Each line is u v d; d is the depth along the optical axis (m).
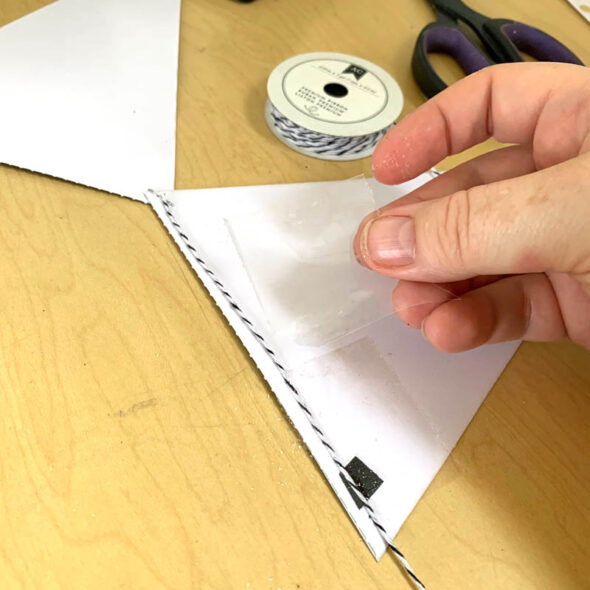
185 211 0.20
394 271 0.17
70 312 0.17
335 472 0.16
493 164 0.20
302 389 0.17
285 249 0.20
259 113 0.24
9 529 0.14
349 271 0.19
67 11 0.25
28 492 0.15
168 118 0.23
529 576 0.15
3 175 0.20
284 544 0.15
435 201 0.17
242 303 0.18
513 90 0.19
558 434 0.18
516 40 0.28
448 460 0.17
